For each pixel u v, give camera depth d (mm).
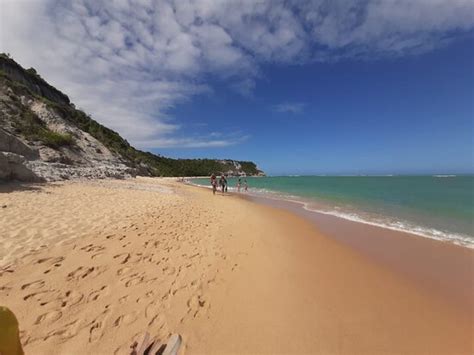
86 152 29859
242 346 2699
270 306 3479
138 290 3598
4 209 6848
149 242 5582
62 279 3668
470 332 3113
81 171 19891
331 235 7480
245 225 8484
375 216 10523
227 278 4246
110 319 2922
